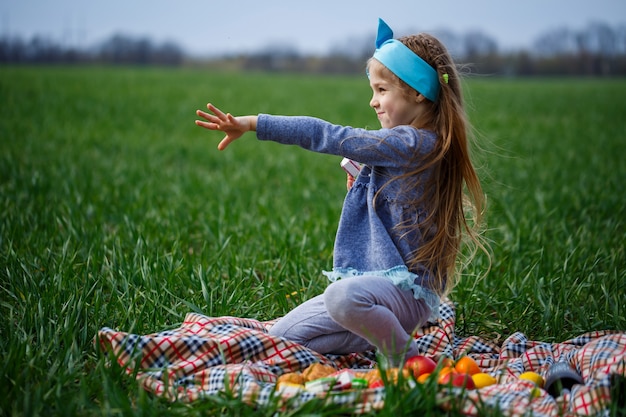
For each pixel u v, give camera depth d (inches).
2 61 2076.8
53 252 200.4
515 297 175.6
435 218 134.9
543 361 141.7
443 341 151.7
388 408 108.3
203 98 916.0
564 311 168.6
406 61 133.9
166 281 174.7
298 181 355.9
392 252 130.6
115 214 259.9
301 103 887.7
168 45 2354.8
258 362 134.9
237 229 239.9
